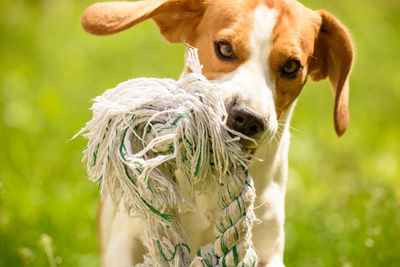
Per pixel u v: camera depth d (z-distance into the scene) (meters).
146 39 10.41
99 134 3.38
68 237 5.32
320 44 4.59
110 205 4.69
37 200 5.69
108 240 4.71
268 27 3.96
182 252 3.53
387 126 9.16
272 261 4.35
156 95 3.35
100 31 4.04
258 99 3.69
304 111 8.84
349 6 12.20
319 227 5.68
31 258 4.89
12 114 7.55
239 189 3.35
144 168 3.23
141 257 4.10
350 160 7.88
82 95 8.45
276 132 4.13
